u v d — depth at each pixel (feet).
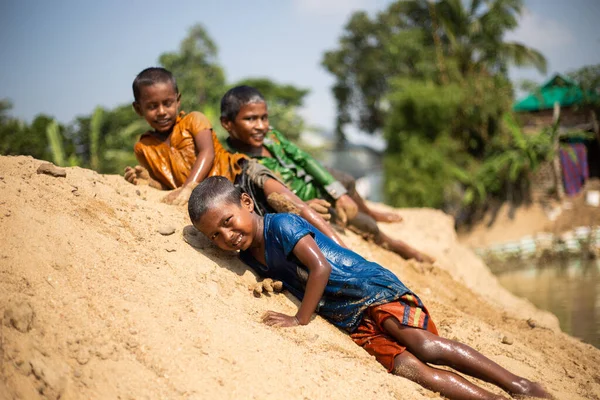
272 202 15.97
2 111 72.08
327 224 15.75
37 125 77.66
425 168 86.99
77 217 13.09
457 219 89.97
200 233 14.98
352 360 12.32
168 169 17.95
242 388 10.18
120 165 79.36
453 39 92.38
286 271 13.79
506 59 91.35
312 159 19.57
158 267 12.74
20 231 11.59
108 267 11.84
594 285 45.29
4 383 9.09
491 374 12.14
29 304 10.21
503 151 88.84
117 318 10.68
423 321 12.60
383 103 97.04
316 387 10.79
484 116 89.04
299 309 13.06
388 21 123.85
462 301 21.13
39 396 9.32
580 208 81.00
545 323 23.63
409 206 87.61
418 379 12.29
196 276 13.10
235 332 11.44
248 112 18.83
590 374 16.22
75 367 9.77
